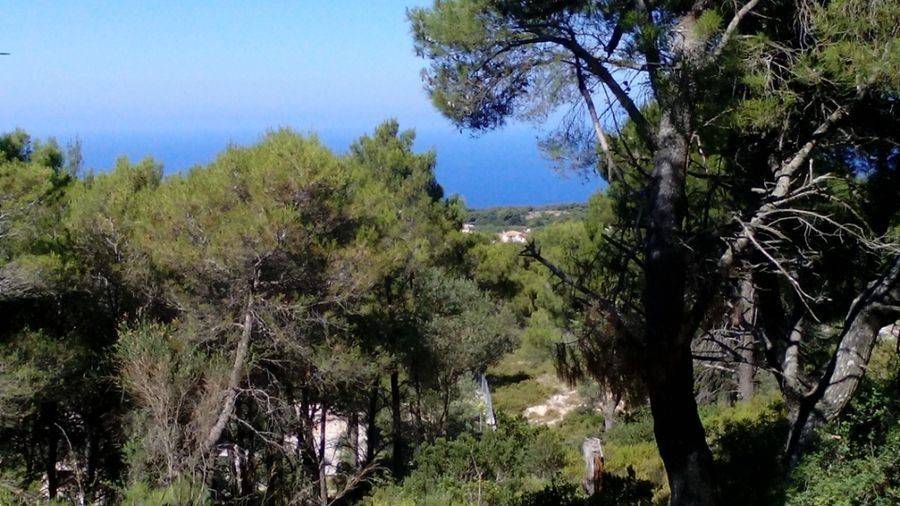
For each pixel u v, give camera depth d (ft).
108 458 43.47
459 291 58.54
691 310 18.07
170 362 29.01
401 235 53.93
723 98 18.63
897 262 19.66
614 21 20.62
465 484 31.45
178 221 40.04
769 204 18.53
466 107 23.25
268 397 37.83
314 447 44.39
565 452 40.37
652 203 19.30
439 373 55.11
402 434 57.31
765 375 49.98
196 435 24.41
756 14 18.75
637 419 53.11
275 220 36.63
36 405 38.09
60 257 39.73
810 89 19.54
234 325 39.52
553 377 96.43
